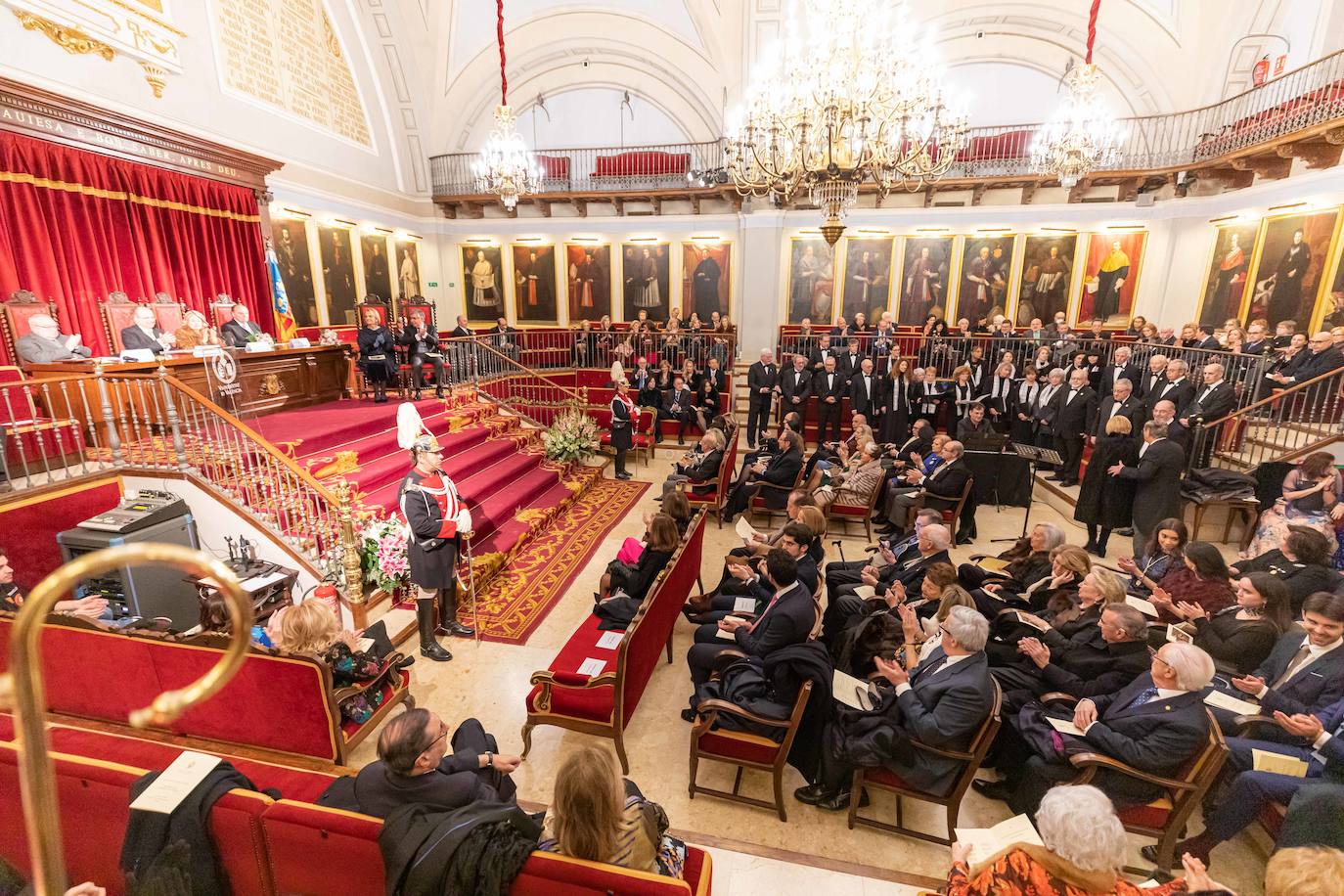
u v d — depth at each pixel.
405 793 2.73
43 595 0.76
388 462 7.94
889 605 4.96
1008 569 5.65
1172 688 3.34
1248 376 9.01
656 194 16.22
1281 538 5.20
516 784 4.17
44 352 7.12
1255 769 3.28
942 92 6.53
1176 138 14.28
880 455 9.37
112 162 8.66
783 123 6.34
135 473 6.16
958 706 3.43
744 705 3.88
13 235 7.54
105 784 2.63
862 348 14.52
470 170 17.41
